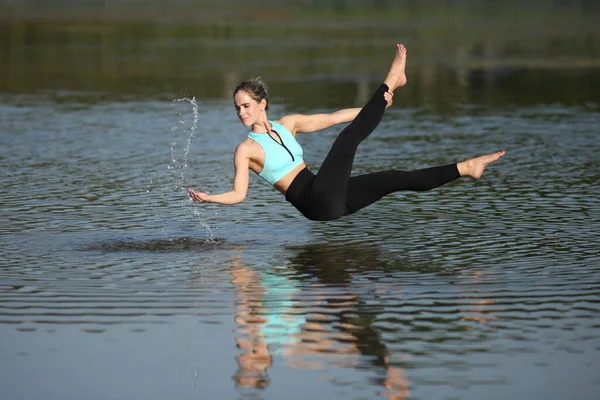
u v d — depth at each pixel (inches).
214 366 507.5
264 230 811.4
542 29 2923.2
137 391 477.4
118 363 513.0
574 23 3088.1
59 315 587.8
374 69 2037.4
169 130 1368.1
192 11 3516.2
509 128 1369.3
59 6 3710.6
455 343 535.8
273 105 1552.7
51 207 897.5
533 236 780.6
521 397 463.8
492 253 728.3
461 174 635.5
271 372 498.6
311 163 1122.7
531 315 580.7
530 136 1300.4
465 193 957.2
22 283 652.1
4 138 1296.8
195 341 544.1
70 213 873.5
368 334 550.6
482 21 3174.2
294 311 592.1
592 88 1777.8
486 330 555.5
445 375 491.8
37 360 517.3
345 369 501.4
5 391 477.7
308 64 2128.4
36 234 793.6
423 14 3410.4
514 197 934.4
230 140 1290.6
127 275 672.4
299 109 1504.7
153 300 615.2
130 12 3467.0
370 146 1230.9
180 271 682.8
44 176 1048.8
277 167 651.5
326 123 682.8
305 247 752.3
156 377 493.7
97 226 822.5
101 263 704.4
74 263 704.4
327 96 1649.9
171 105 1598.2
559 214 860.0
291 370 501.4
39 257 721.0
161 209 892.0
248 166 653.9
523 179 1021.8
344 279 661.3
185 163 1131.9
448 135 1312.7
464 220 842.2
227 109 1552.7
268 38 2684.5
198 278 664.4
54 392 476.4
